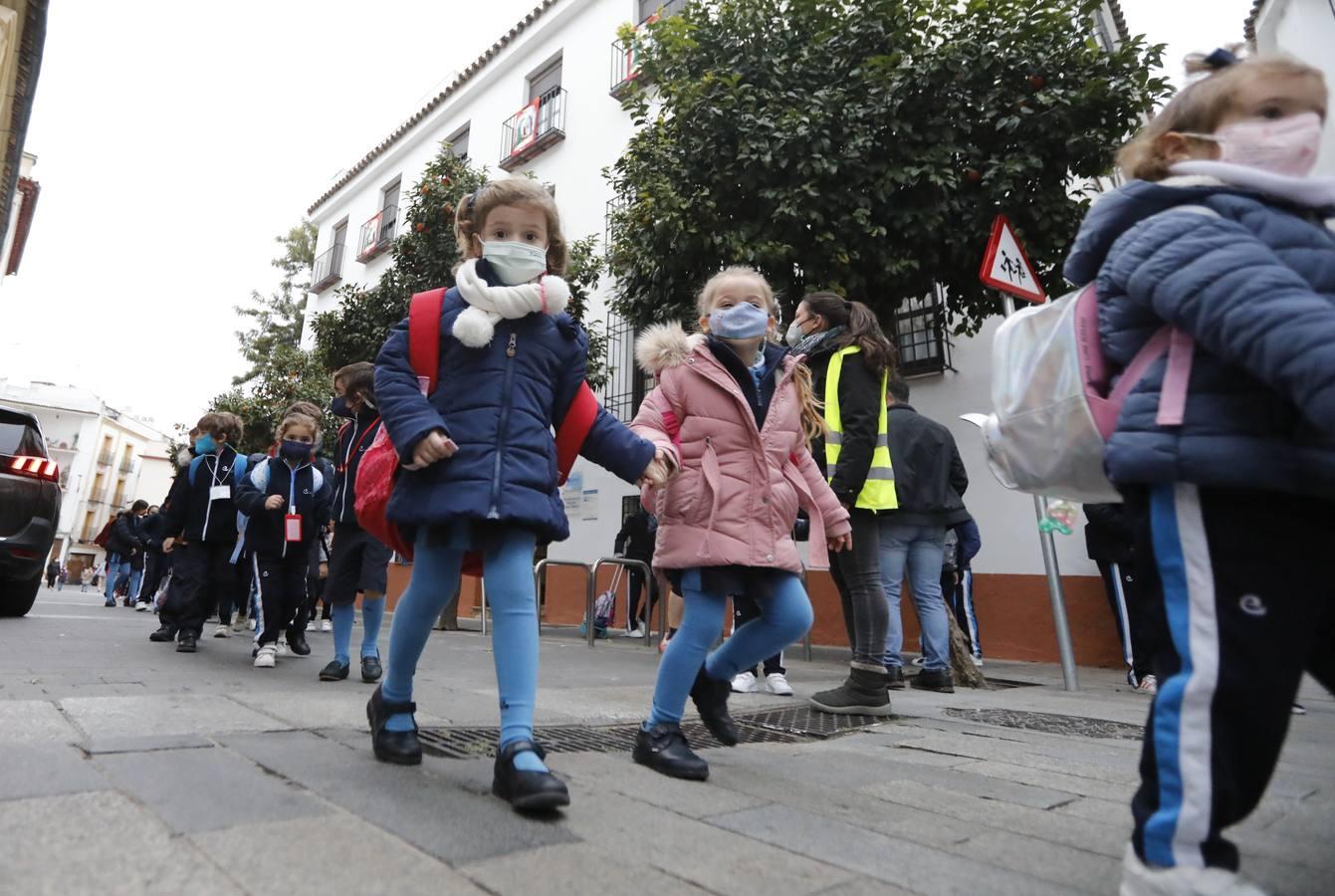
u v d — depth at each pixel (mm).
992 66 6027
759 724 2984
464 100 14898
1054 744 2688
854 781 2074
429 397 1893
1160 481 1099
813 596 7367
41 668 3357
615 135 11328
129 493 68000
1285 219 1100
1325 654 1155
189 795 1480
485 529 1836
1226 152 1236
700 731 2771
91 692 2727
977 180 6062
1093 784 2115
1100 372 1261
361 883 1136
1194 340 1118
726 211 6422
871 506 3271
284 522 4273
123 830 1268
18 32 7996
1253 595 1040
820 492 2500
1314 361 907
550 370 1979
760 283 2467
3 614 6547
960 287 6727
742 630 2332
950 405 7254
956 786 2043
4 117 9422
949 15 6430
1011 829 1661
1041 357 1329
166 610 5250
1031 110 5996
